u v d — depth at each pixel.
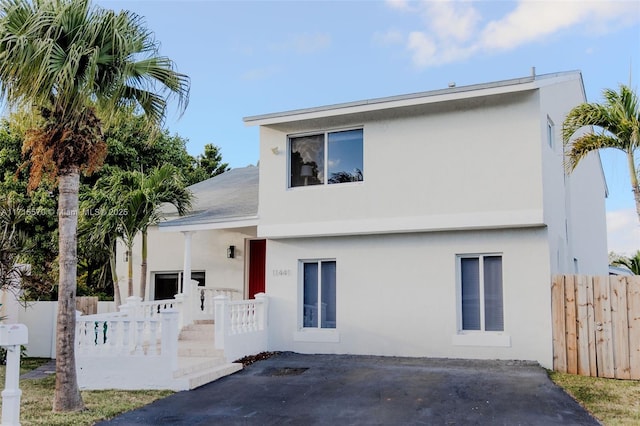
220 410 9.61
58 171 9.66
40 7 8.84
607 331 12.07
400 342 14.16
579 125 11.52
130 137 27.05
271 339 15.52
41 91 8.90
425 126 14.16
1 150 24.25
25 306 15.74
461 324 13.76
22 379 12.62
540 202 12.85
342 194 14.90
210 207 18.30
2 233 15.02
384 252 14.57
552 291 12.80
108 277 27.47
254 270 18.78
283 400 10.12
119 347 11.66
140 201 16.98
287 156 15.74
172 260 20.03
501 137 13.38
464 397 9.91
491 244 13.48
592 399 9.88
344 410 9.38
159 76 10.28
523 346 12.95
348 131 15.18
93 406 9.87
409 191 14.16
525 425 8.38
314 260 15.49
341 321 14.84
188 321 16.45
